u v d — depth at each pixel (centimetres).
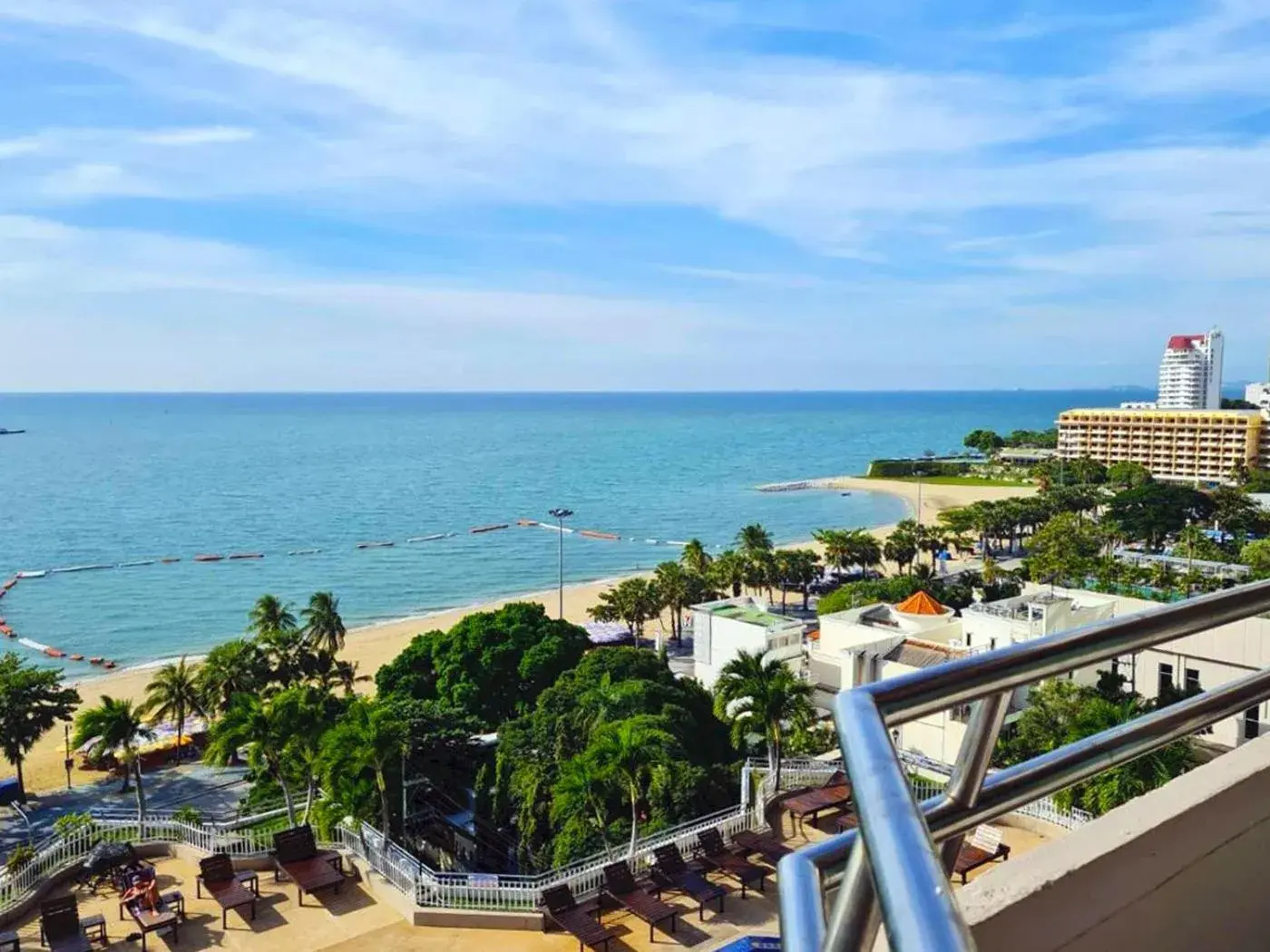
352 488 18262
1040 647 245
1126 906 284
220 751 2642
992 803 257
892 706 215
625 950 1814
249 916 1878
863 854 176
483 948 1786
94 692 6519
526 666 4569
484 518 14762
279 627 5862
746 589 9800
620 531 13625
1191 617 282
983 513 11681
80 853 2109
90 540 12612
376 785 2631
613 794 2670
